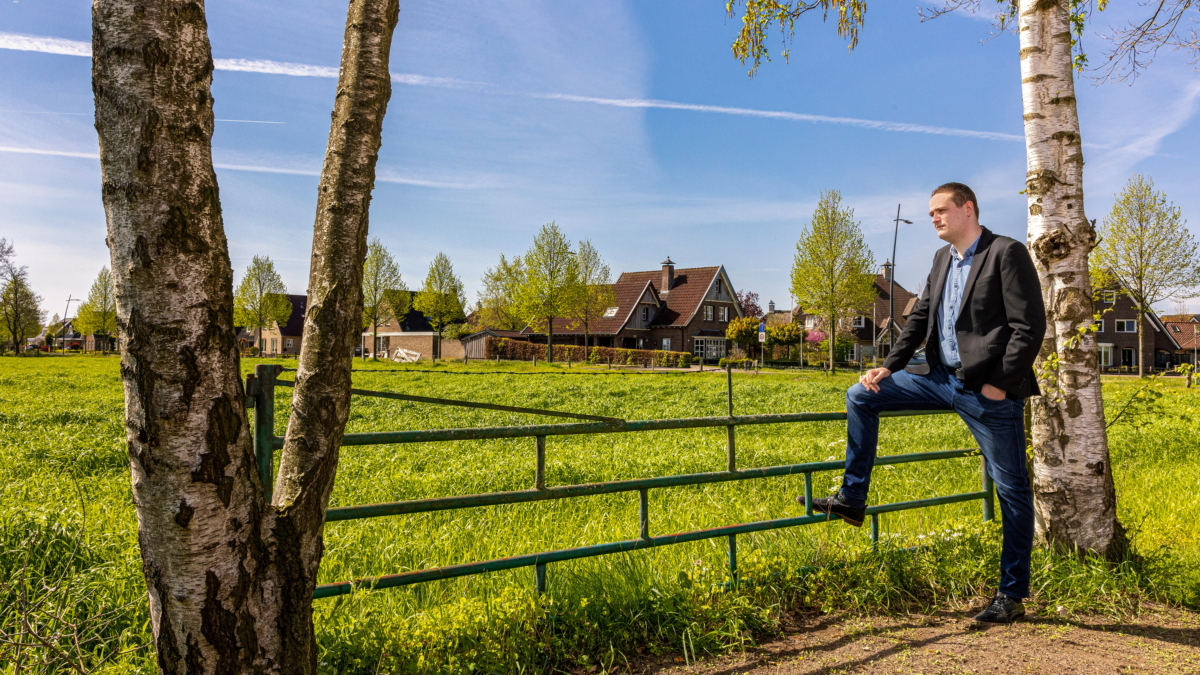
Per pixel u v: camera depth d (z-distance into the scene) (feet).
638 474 24.16
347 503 20.52
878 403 11.28
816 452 29.07
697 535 11.09
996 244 10.14
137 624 9.78
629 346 199.21
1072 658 9.37
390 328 229.04
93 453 28.32
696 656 9.55
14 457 27.61
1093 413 12.59
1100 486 12.55
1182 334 217.97
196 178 5.63
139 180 5.39
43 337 313.73
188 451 5.59
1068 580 11.72
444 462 28.12
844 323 176.65
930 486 22.81
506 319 201.16
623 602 10.41
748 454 28.96
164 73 5.47
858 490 11.44
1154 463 28.12
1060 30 13.00
